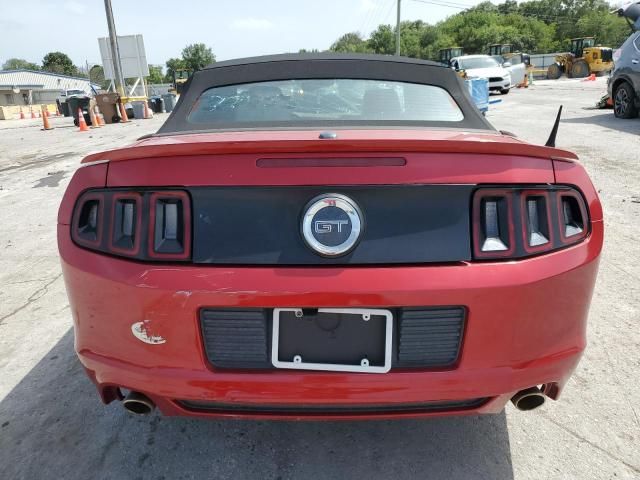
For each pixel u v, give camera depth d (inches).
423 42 3225.9
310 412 64.0
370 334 61.5
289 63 100.9
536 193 62.6
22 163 386.6
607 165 266.5
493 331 60.9
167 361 62.7
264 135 76.3
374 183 59.7
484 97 419.2
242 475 76.8
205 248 60.9
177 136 81.4
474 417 89.1
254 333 61.1
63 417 90.7
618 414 88.4
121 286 61.9
